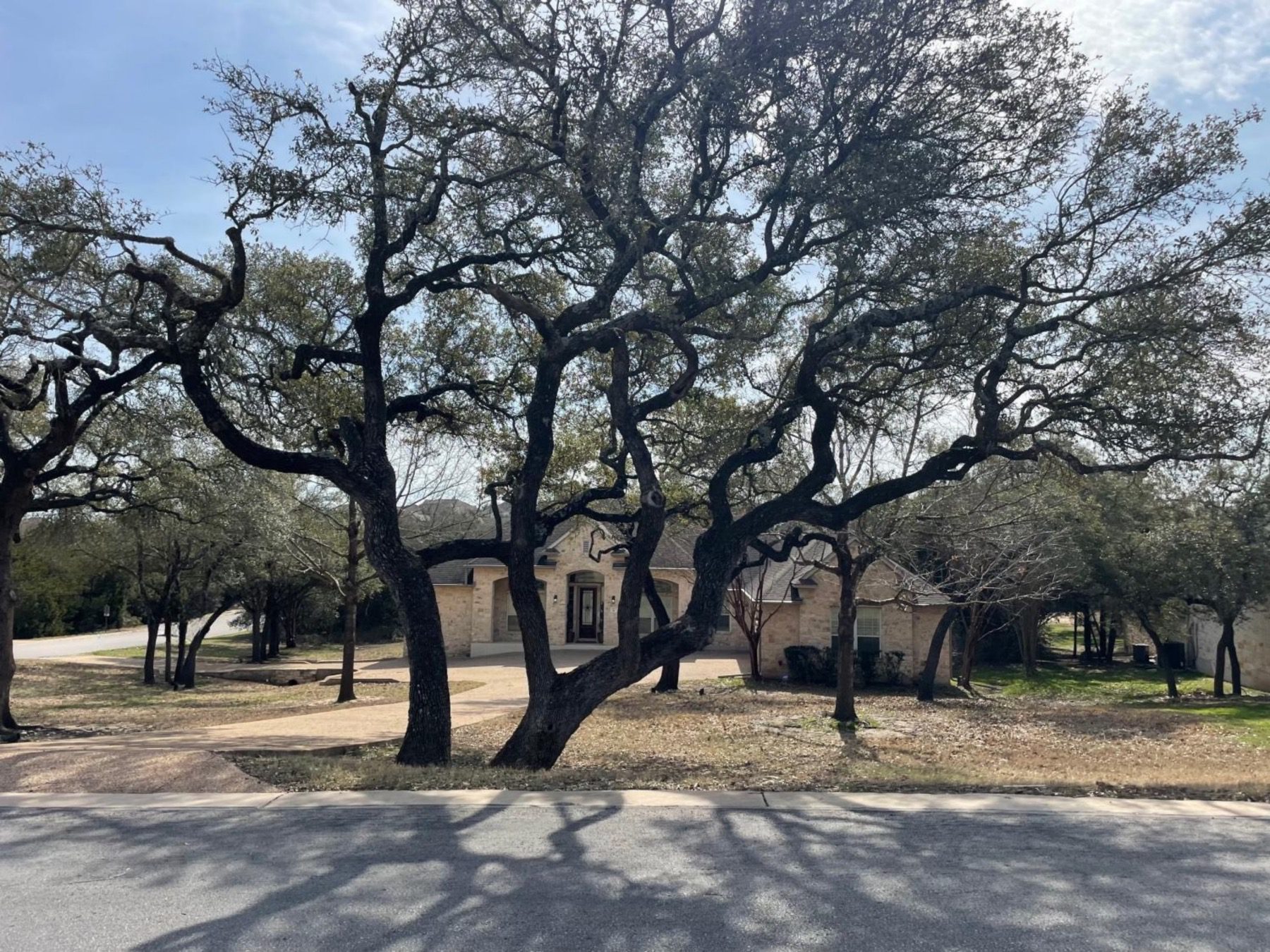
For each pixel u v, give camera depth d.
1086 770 15.37
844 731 21.34
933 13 11.52
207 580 30.50
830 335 13.02
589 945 5.08
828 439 13.53
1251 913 5.58
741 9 11.88
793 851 6.76
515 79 12.77
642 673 12.84
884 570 32.38
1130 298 12.12
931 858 6.62
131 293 15.12
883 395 13.98
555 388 13.39
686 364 14.69
